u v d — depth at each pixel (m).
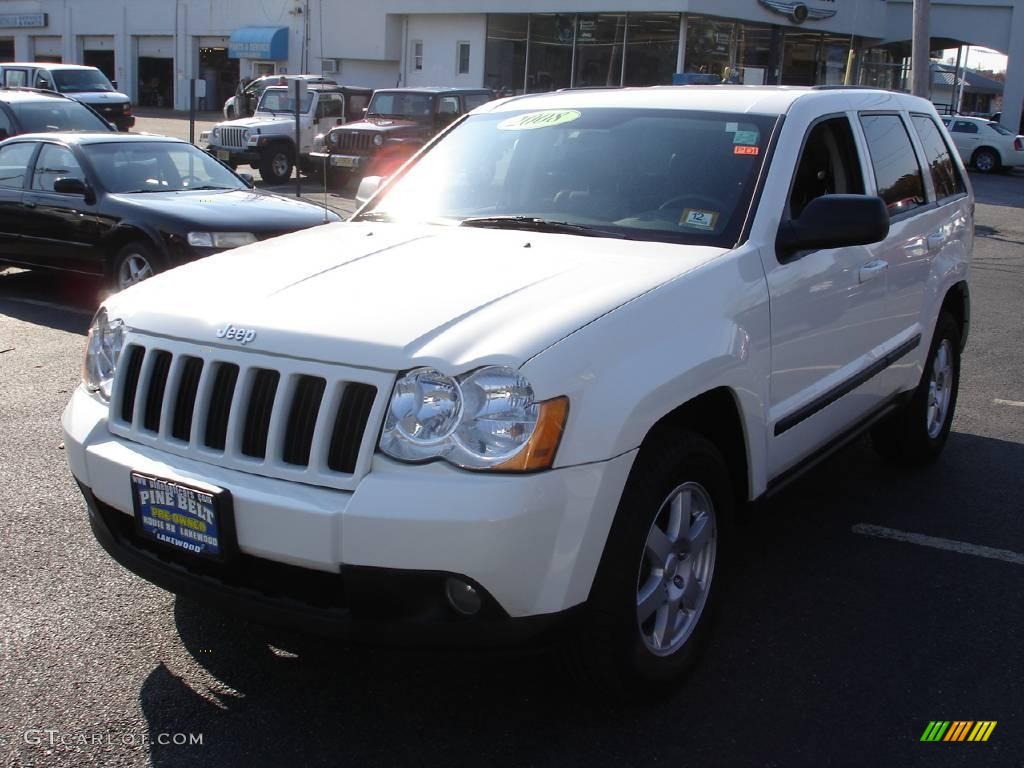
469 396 2.75
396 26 34.56
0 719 3.15
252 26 39.06
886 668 3.59
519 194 4.25
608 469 2.86
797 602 4.09
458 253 3.59
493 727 3.18
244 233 8.83
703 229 3.79
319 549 2.77
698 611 3.45
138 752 3.01
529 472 2.73
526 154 4.41
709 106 4.31
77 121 16.31
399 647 2.82
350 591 2.79
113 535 3.30
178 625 3.74
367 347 2.85
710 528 3.45
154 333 3.23
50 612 3.80
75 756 2.98
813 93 4.41
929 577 4.36
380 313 3.01
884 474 5.68
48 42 47.31
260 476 2.93
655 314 3.14
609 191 4.07
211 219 8.81
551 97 4.82
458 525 2.67
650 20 29.36
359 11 35.00
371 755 3.03
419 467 2.75
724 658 3.63
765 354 3.62
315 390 2.90
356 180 20.17
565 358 2.84
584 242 3.72
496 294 3.13
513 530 2.69
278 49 37.50
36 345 7.91
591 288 3.19
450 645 2.80
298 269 3.48
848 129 4.57
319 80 23.27
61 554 4.29
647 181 4.05
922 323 5.20
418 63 34.53
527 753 3.05
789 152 4.00
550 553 2.78
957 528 4.91
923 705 3.37
